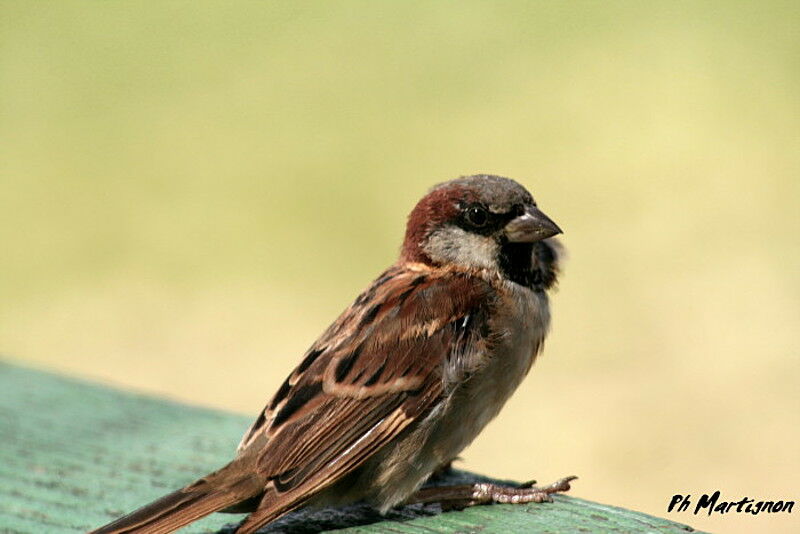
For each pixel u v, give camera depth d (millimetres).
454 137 16984
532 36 19156
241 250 15344
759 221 14719
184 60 19281
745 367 12742
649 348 13156
